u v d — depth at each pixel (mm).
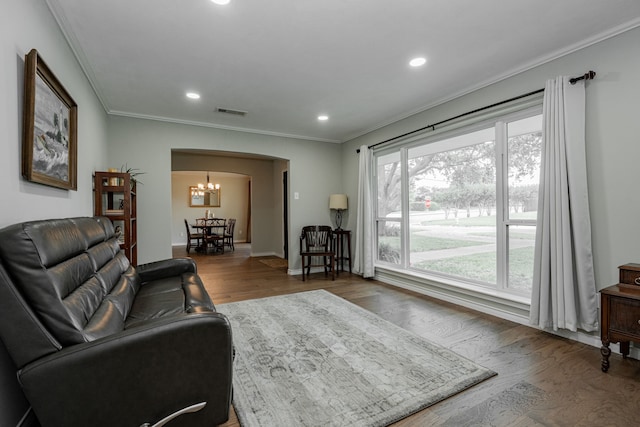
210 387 1282
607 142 2270
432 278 3758
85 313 1299
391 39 2355
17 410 1325
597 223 2328
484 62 2725
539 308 2562
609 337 1953
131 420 1158
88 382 1090
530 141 2879
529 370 1993
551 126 2480
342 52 2545
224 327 1292
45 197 1767
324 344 2367
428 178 3998
